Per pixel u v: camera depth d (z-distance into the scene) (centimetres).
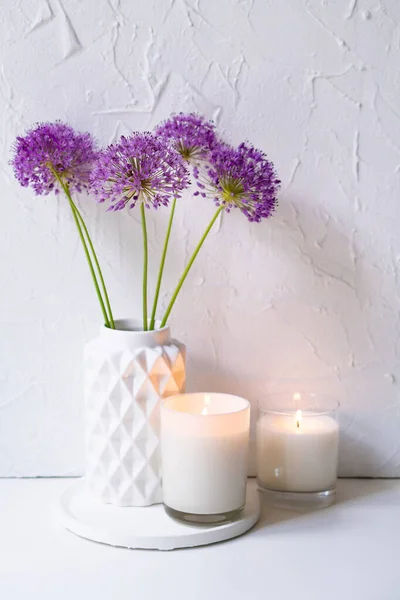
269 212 120
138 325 127
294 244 129
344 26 125
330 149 128
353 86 127
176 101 127
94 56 126
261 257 130
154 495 124
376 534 120
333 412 126
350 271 130
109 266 130
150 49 126
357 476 134
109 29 125
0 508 125
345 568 114
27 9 125
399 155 128
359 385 132
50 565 114
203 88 127
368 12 125
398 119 127
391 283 130
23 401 132
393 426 133
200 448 118
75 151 122
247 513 122
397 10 125
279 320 131
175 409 123
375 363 132
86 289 130
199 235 129
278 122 127
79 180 125
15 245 129
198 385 132
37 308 130
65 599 109
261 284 130
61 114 127
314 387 132
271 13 125
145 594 110
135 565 114
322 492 125
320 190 129
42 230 129
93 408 124
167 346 123
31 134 120
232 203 122
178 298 130
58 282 130
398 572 113
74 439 133
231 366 132
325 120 127
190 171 128
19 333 131
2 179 128
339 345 131
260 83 126
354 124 127
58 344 131
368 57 126
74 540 119
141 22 125
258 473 128
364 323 131
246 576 113
